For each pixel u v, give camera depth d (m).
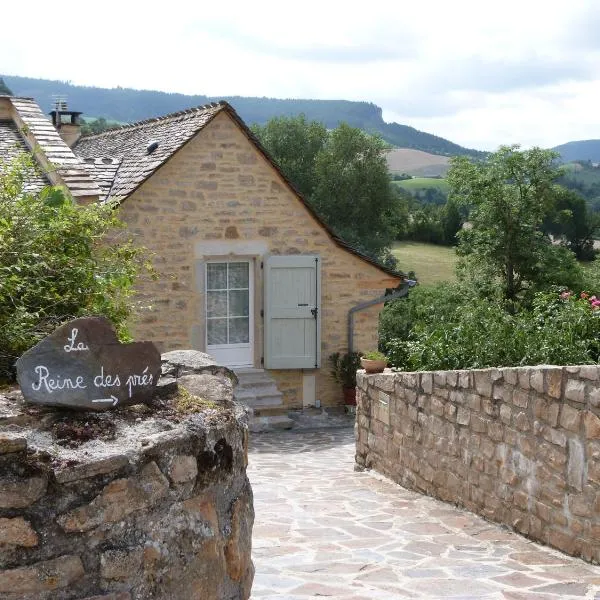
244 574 3.59
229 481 3.47
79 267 4.19
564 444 6.20
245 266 15.48
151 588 3.04
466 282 30.23
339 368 15.88
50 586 2.78
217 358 15.43
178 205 14.62
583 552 6.02
